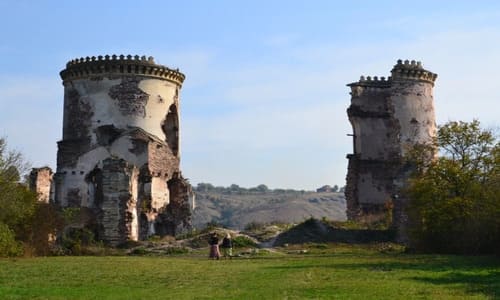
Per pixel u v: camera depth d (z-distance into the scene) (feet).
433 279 67.36
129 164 165.07
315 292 56.18
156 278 69.92
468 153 122.83
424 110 202.18
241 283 64.49
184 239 161.79
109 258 107.45
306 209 507.30
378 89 208.54
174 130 197.67
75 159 184.85
